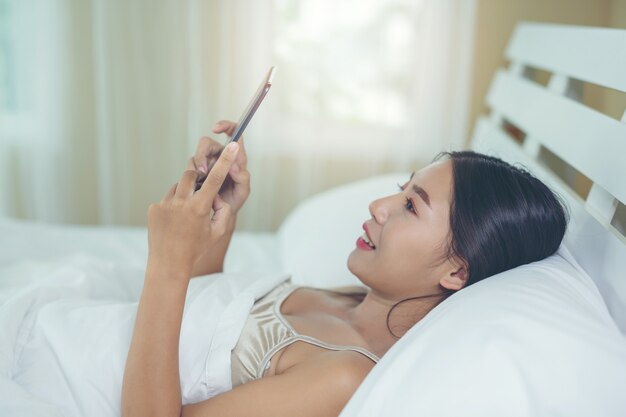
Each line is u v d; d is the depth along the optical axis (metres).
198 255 0.84
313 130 2.15
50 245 1.60
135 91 2.16
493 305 0.75
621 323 0.85
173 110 2.17
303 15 2.07
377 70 2.12
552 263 0.89
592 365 0.70
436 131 2.14
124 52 2.12
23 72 2.12
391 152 2.19
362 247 0.98
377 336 0.97
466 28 2.05
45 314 0.96
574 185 1.52
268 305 0.98
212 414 0.81
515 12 2.12
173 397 0.81
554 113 1.31
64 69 2.13
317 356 0.86
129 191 2.25
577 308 0.77
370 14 2.08
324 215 1.61
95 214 2.33
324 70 2.12
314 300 1.06
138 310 0.82
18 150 2.19
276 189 2.24
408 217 0.92
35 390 0.88
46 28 2.08
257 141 2.15
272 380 0.82
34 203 2.24
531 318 0.73
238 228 2.26
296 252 1.50
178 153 2.21
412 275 0.93
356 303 1.11
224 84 2.12
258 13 2.06
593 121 1.09
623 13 1.87
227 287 1.02
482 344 0.70
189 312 0.94
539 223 0.89
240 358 0.89
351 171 2.22
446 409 0.67
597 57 1.17
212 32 2.12
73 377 0.88
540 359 0.69
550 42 1.53
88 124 2.23
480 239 0.88
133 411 0.79
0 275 1.28
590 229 0.98
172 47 2.12
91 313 0.96
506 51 2.03
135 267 1.29
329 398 0.80
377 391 0.71
